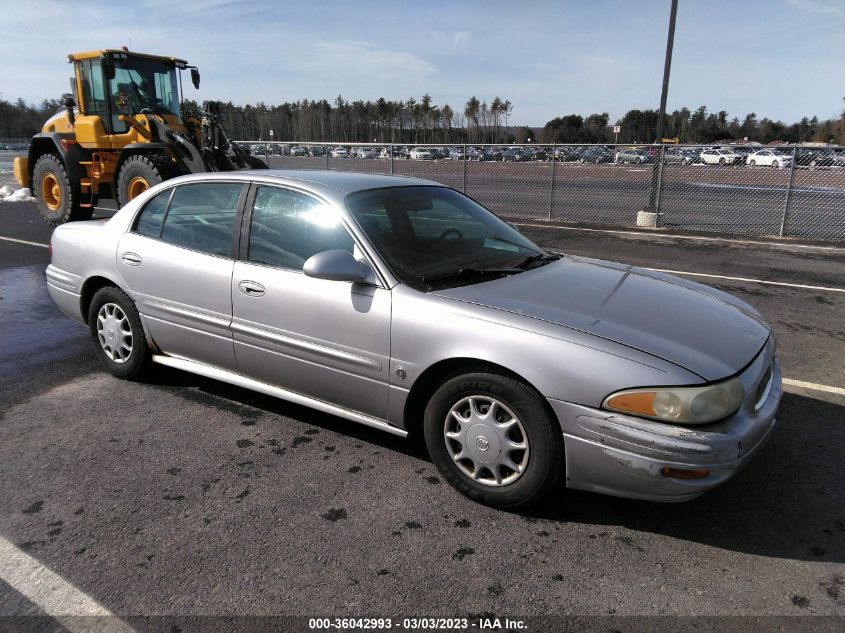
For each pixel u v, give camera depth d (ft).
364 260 10.16
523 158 55.57
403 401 9.82
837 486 9.96
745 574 7.94
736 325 9.75
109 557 8.13
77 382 13.97
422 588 7.64
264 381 11.72
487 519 9.09
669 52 40.27
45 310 19.71
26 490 9.65
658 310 9.67
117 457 10.71
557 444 8.63
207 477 10.11
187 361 12.89
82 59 35.29
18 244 31.76
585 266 11.93
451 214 12.40
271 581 7.72
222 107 35.76
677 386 7.88
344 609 7.29
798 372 14.84
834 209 48.37
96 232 14.01
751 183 49.67
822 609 7.32
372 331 9.87
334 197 10.86
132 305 13.32
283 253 11.07
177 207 12.78
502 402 8.92
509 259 11.52
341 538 8.59
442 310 9.32
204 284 11.89
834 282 24.53
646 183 56.08
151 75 36.45
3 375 14.35
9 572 7.84
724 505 9.45
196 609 7.25
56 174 37.42
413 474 10.30
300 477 10.15
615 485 8.35
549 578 7.85
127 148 33.65
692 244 33.65
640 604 7.40
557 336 8.54
